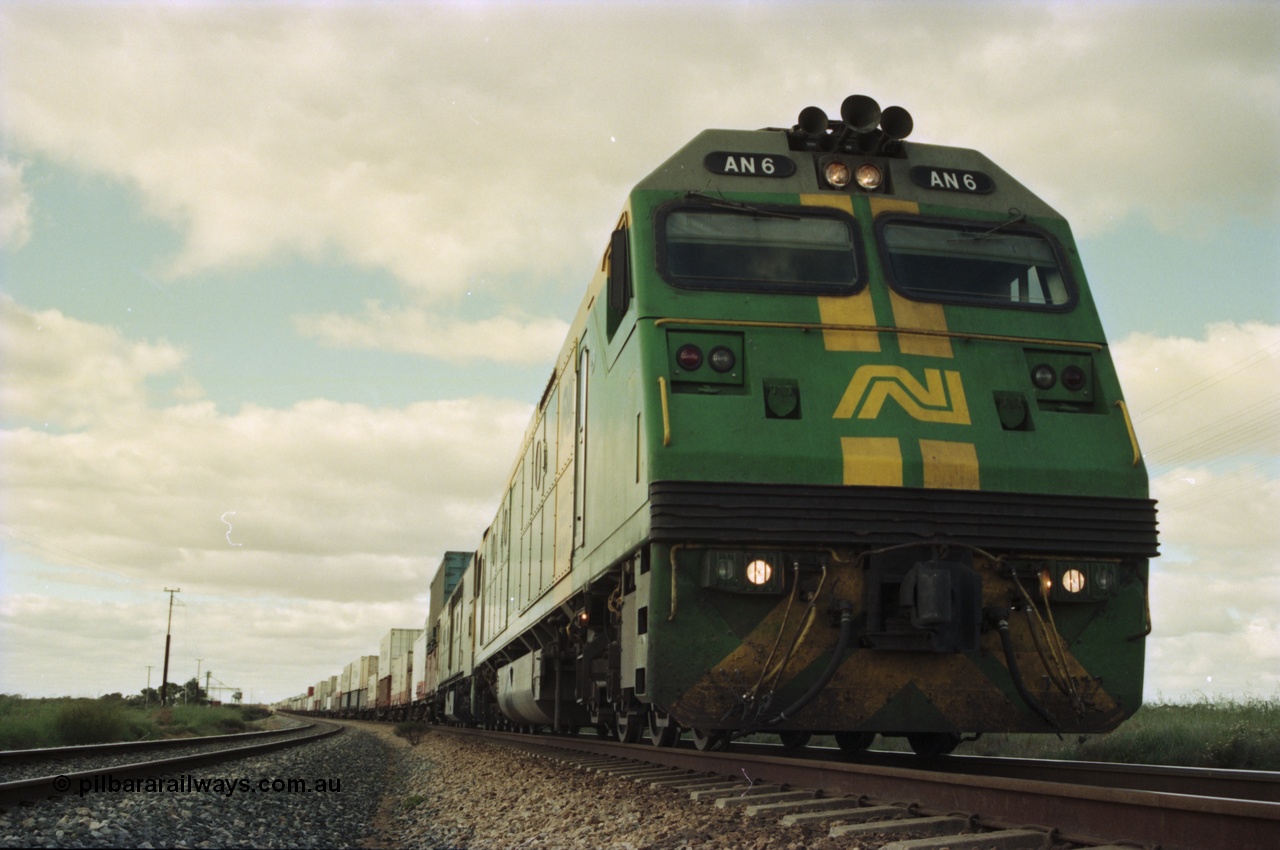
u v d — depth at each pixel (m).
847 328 7.26
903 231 7.77
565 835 6.13
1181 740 10.43
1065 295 7.72
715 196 7.71
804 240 7.63
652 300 7.27
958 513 6.72
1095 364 7.45
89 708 20.05
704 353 7.12
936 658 6.90
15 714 21.30
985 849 4.55
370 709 60.91
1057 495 6.87
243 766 11.76
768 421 6.84
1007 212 8.05
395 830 7.75
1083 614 6.95
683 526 6.52
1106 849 4.26
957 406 7.05
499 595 18.81
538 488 14.23
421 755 16.42
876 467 6.71
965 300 7.52
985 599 6.82
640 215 7.61
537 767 11.02
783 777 7.03
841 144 8.05
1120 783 7.11
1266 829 3.87
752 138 8.12
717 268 7.47
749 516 6.57
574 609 11.28
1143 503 7.01
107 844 5.10
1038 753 11.37
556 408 12.84
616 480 8.25
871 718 6.94
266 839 6.12
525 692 15.28
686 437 6.74
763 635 6.78
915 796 5.70
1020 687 6.84
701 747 8.68
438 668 33.50
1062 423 7.13
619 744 11.29
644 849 5.31
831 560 6.70
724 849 5.09
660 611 6.71
